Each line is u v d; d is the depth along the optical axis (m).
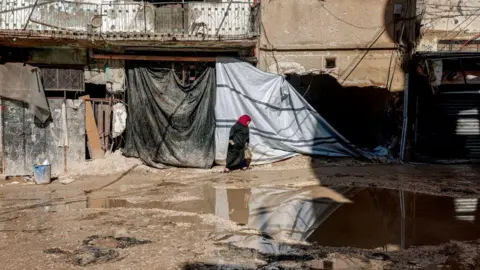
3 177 12.78
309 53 15.00
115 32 13.04
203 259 6.17
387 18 14.91
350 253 6.43
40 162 13.05
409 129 14.96
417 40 15.06
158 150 13.79
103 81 14.05
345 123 18.19
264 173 12.98
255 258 6.22
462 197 10.04
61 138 13.20
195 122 13.93
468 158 15.03
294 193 10.49
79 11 14.41
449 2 18.55
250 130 14.02
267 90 14.05
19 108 12.91
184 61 14.05
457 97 14.97
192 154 13.84
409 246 6.80
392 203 9.49
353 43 14.95
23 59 13.75
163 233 7.38
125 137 14.21
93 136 13.69
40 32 12.65
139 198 10.08
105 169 13.09
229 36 13.55
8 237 7.19
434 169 13.49
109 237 7.17
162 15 14.84
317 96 18.30
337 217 8.48
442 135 15.03
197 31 14.72
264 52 14.94
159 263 6.02
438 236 7.29
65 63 13.82
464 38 18.55
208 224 7.93
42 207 9.27
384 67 14.99
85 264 6.00
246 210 9.02
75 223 7.99
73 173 12.86
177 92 13.95
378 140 16.41
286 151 14.26
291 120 14.25
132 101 14.02
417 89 14.94
